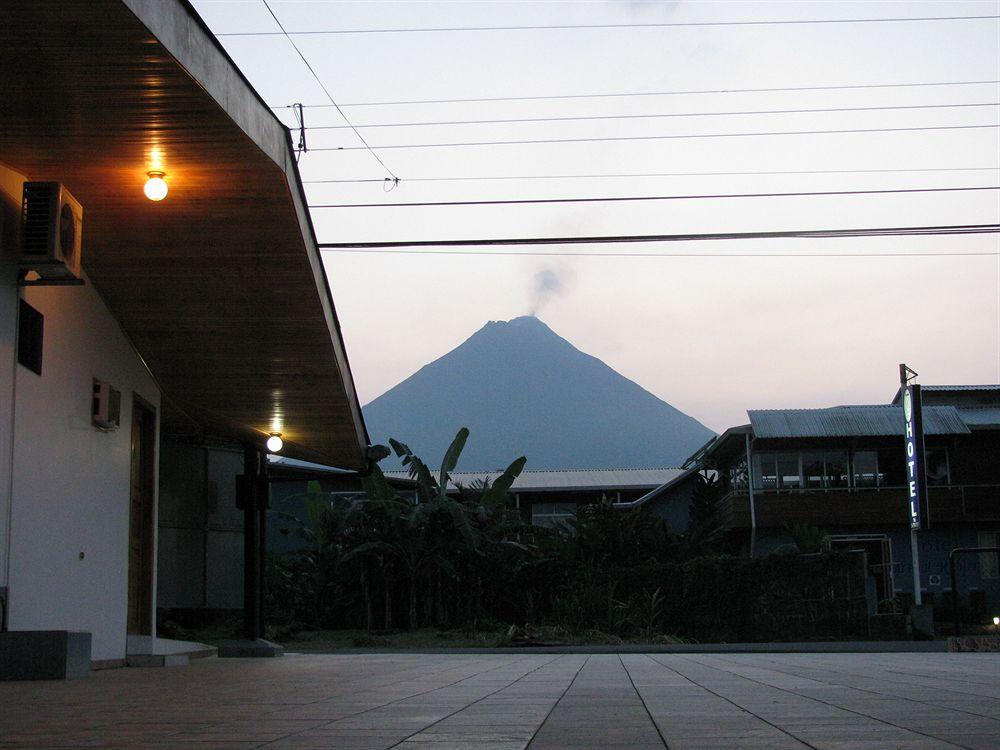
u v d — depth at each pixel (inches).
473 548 1031.6
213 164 322.3
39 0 225.6
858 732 163.9
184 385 512.1
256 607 564.4
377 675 361.4
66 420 380.8
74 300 389.7
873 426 1289.4
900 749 141.9
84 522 398.9
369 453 648.4
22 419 339.9
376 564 1082.7
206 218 360.2
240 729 175.5
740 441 1339.8
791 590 922.7
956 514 1261.1
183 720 192.9
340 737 162.7
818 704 218.8
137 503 491.5
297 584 1122.0
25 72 261.7
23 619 339.3
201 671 394.9
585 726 176.9
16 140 304.7
